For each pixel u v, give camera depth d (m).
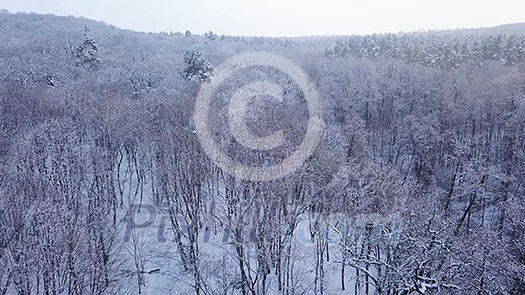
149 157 46.97
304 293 30.66
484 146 61.62
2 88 54.84
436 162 60.19
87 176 41.94
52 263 24.28
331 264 35.94
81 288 25.36
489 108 68.94
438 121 67.56
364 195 32.34
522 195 50.41
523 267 30.58
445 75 82.44
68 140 40.69
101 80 70.12
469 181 47.91
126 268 34.28
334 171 37.75
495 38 101.38
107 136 42.66
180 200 34.97
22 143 39.19
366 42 119.12
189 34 158.38
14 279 24.59
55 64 74.12
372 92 76.25
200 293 32.09
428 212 33.06
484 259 30.03
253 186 29.48
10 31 125.19
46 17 162.25
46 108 50.59
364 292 34.28
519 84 72.06
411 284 26.72
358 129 59.38
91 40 83.75
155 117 51.41
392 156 62.53
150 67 84.12
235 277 30.77
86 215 32.66
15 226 26.58
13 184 32.44
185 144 35.53
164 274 34.41
